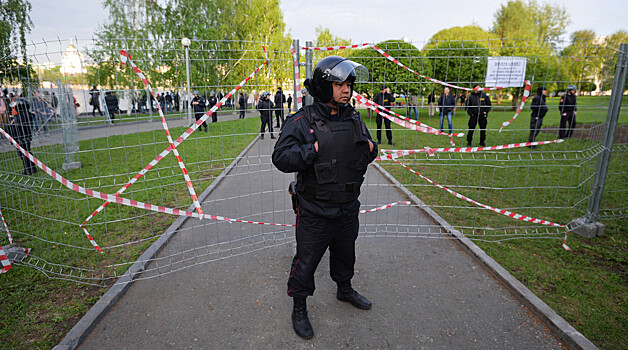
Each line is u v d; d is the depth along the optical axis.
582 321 2.35
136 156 8.74
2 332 2.29
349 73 1.96
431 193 5.34
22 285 2.87
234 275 2.98
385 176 6.44
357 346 2.14
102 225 4.18
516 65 3.32
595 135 3.75
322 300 2.63
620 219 4.21
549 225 3.79
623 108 3.55
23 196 5.36
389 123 8.84
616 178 6.39
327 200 2.06
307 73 2.92
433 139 10.08
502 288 2.77
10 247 3.48
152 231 3.95
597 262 3.14
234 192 5.65
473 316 2.43
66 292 2.76
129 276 2.88
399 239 3.69
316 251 2.17
